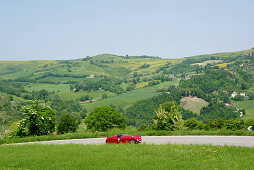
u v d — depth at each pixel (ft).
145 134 118.93
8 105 549.95
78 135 121.49
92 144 95.71
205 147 77.46
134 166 54.24
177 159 61.52
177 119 138.51
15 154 73.26
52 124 149.59
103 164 57.36
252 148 74.28
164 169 52.01
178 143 91.30
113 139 95.76
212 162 58.18
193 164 56.03
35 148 84.48
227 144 87.20
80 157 65.05
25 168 55.98
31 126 142.92
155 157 63.72
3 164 60.39
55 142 107.55
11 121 424.05
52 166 56.08
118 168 53.11
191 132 117.60
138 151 71.67
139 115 633.20
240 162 57.93
